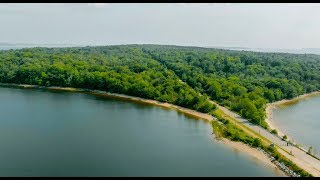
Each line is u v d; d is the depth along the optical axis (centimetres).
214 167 12200
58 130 15712
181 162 12525
